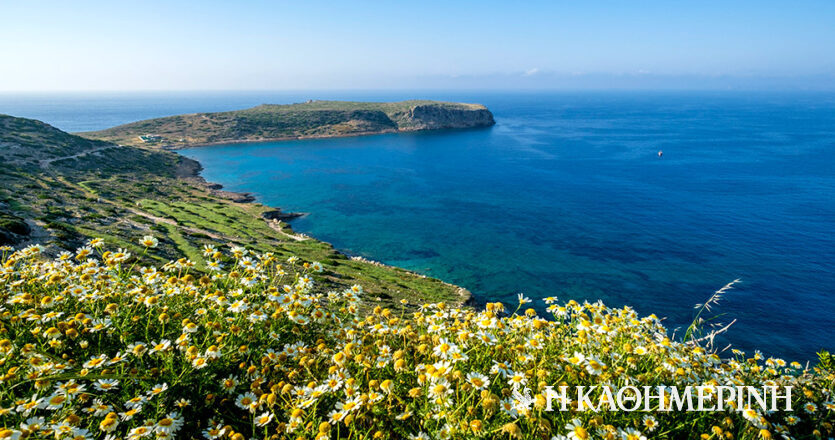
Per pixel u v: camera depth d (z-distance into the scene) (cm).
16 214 5225
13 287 789
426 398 501
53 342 580
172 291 730
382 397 520
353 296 864
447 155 16862
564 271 6016
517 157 16225
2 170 8175
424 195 10638
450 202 9956
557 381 553
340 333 751
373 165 14750
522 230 7888
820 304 4966
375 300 4000
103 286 756
